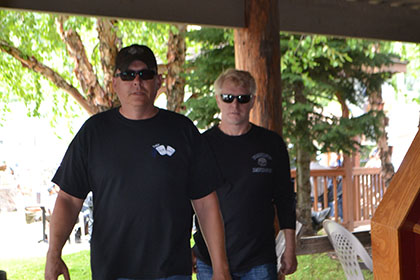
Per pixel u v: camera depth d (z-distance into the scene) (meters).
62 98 11.85
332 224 4.20
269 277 3.13
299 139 8.16
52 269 2.41
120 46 9.87
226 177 3.12
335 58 8.48
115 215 2.43
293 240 3.29
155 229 2.43
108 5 4.97
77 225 11.04
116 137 2.44
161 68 10.07
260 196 3.14
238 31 5.39
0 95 11.16
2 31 9.93
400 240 2.15
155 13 5.15
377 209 2.28
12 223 13.31
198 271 3.27
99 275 2.48
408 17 6.72
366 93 8.93
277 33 5.28
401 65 11.85
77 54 9.96
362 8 6.38
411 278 2.17
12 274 8.46
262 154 3.17
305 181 8.96
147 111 2.47
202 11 5.24
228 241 3.12
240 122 3.18
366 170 11.21
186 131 2.50
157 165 2.41
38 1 4.68
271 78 5.20
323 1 6.11
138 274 2.45
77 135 2.49
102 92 9.97
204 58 8.18
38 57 10.70
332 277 7.35
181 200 2.46
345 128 8.13
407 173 2.19
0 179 15.38
